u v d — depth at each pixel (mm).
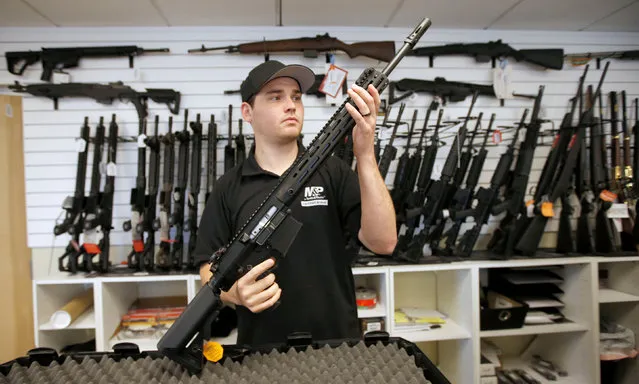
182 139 2258
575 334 2285
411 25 2541
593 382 2158
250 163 1284
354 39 2555
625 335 2297
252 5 2203
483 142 2395
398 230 2441
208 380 753
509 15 2432
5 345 2277
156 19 2342
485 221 2297
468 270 2135
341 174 1301
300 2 2180
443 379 723
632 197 2354
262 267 840
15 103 2344
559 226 2387
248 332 1220
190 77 2459
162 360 835
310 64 2514
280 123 1179
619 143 2434
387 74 954
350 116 934
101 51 2357
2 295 2271
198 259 1257
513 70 2648
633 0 2252
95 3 2121
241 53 2422
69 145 2385
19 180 2340
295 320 1188
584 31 2709
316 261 1212
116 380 757
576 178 2406
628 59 2688
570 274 2318
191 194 2223
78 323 2051
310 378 752
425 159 2352
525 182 2291
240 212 1236
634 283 2332
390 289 2076
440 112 2400
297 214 1216
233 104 2471
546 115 2658
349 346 905
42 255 2361
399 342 897
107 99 2338
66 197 2260
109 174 2213
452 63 2598
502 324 2135
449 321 2324
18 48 2387
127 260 2266
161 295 2441
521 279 2322
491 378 2223
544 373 2330
